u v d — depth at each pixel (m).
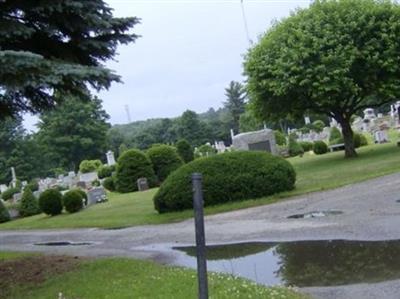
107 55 9.26
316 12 24.44
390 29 22.98
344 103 25.33
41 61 7.05
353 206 11.69
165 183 16.12
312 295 5.99
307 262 7.70
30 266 9.72
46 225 19.19
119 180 28.67
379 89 23.77
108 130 85.00
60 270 8.94
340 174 18.77
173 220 14.70
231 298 5.76
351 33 23.17
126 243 12.03
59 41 8.77
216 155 16.36
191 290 6.26
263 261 8.28
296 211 12.52
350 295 5.80
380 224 9.30
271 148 30.53
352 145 25.88
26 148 77.38
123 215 17.78
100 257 10.28
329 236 9.13
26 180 74.38
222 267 8.25
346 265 7.12
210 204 15.55
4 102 9.45
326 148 34.41
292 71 23.20
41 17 8.30
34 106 9.70
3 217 26.14
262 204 14.68
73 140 76.50
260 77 24.91
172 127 87.62
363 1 24.20
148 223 14.97
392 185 13.70
